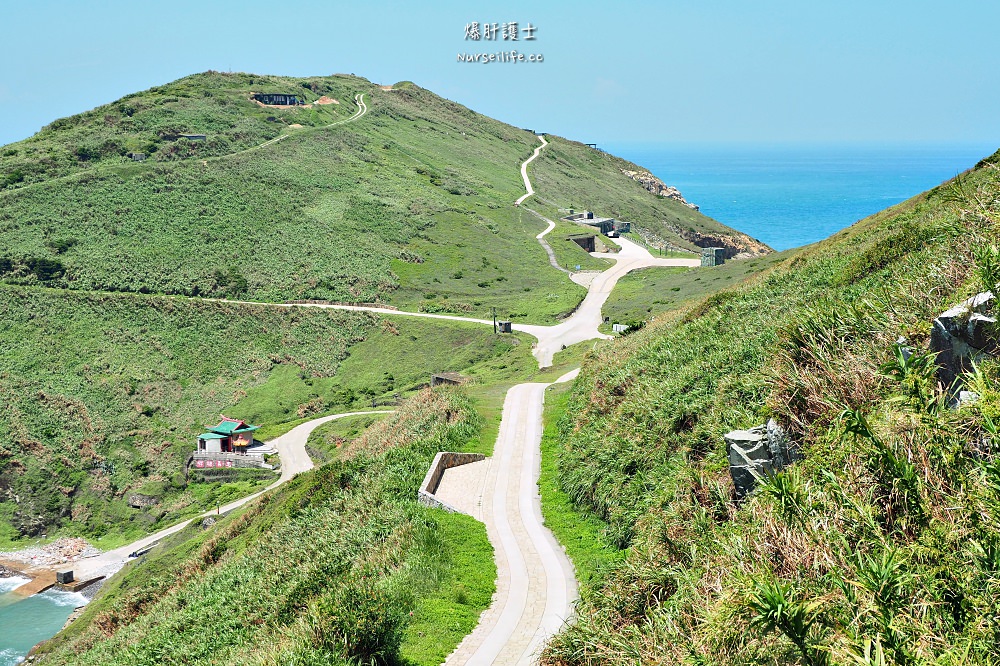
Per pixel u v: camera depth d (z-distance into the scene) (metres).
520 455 32.91
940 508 10.56
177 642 25.14
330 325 102.69
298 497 35.19
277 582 25.77
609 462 24.12
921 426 11.55
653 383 26.69
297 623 17.91
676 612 13.14
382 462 32.88
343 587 17.06
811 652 9.48
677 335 31.06
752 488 15.37
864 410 13.82
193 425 85.25
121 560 66.12
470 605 19.02
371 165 165.25
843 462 12.92
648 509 19.27
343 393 89.31
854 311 16.91
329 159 161.88
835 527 11.41
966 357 12.67
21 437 78.31
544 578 20.50
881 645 8.74
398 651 16.39
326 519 29.12
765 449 15.48
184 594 31.42
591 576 18.61
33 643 52.78
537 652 16.48
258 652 18.44
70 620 50.84
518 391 47.12
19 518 72.06
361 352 97.56
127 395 87.50
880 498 11.66
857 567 10.09
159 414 86.44
